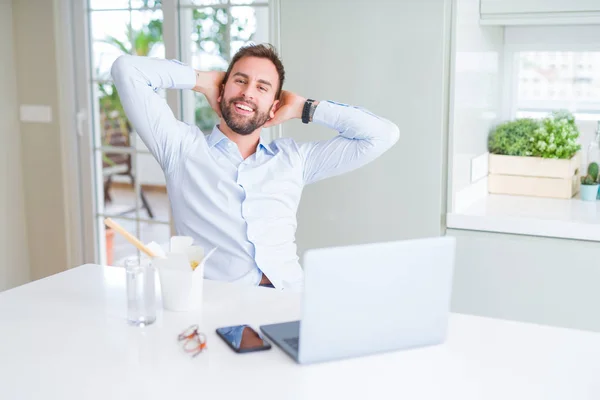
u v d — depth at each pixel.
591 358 1.48
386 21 2.67
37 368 1.41
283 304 1.77
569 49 3.12
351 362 1.46
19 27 3.90
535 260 2.60
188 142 2.29
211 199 2.26
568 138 2.99
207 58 3.60
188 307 1.72
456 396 1.31
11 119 3.96
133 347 1.51
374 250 1.43
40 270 4.13
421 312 1.51
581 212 2.71
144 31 3.73
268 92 2.27
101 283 1.93
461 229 2.72
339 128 2.43
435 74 2.62
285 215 2.34
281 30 2.85
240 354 1.48
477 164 2.96
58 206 4.01
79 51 3.88
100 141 3.96
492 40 3.07
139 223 3.96
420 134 2.68
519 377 1.39
